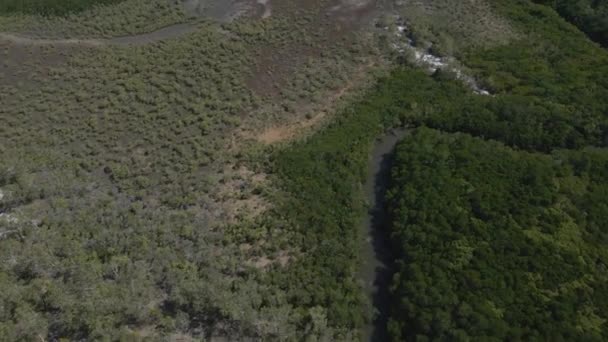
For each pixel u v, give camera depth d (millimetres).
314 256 54375
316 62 81562
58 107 75875
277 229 57125
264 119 73000
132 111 74750
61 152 68812
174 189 63000
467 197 57469
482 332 45844
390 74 78688
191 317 46906
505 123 67875
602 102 71062
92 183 64000
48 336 43344
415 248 53406
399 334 47438
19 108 75875
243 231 56750
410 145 65000
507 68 78625
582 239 53469
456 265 50969
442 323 46219
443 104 72438
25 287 46031
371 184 64000
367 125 70375
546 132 67062
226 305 46094
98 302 44688
